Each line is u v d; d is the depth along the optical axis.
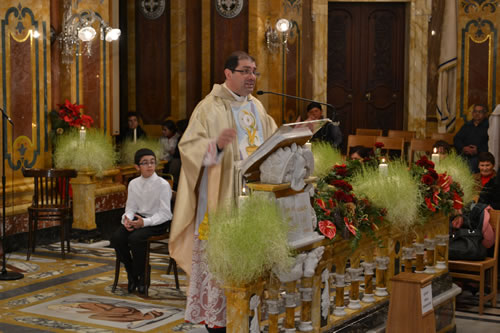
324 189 4.06
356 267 4.39
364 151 9.05
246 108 4.33
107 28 9.86
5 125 8.26
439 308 5.25
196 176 4.00
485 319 6.03
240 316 3.32
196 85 12.90
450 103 13.19
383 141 11.60
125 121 13.26
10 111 8.35
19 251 8.07
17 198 8.35
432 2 13.23
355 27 13.77
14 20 8.41
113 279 6.77
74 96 9.45
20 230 8.19
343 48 13.81
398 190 4.47
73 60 9.39
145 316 5.56
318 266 3.86
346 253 4.21
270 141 3.44
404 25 13.64
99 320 5.43
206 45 12.72
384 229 4.70
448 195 5.28
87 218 8.66
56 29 9.37
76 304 5.89
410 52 13.39
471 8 12.99
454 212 5.60
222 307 3.92
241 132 4.25
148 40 13.08
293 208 3.59
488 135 11.06
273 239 3.23
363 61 13.80
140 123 13.20
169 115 13.05
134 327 5.27
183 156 4.04
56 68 9.35
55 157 8.71
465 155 10.66
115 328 5.24
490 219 6.44
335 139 10.11
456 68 13.12
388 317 4.43
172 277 6.89
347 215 4.05
